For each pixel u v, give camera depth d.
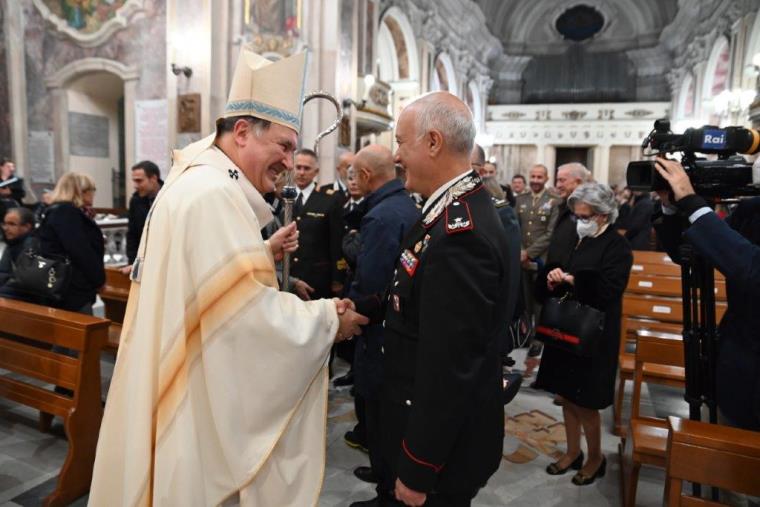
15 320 2.56
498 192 3.29
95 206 9.43
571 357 2.54
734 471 1.40
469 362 1.23
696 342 1.72
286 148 1.47
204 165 1.41
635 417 2.57
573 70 22.88
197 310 1.31
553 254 3.38
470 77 19.80
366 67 9.95
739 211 1.76
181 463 1.28
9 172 6.30
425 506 1.44
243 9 7.25
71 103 8.88
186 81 7.16
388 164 2.48
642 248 6.38
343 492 2.51
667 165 1.54
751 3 10.87
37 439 2.86
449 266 1.24
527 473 2.72
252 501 1.36
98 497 1.42
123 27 8.03
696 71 15.62
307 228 3.64
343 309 1.53
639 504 2.46
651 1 21.16
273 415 1.37
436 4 15.26
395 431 1.44
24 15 8.80
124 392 1.41
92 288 3.24
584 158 22.91
